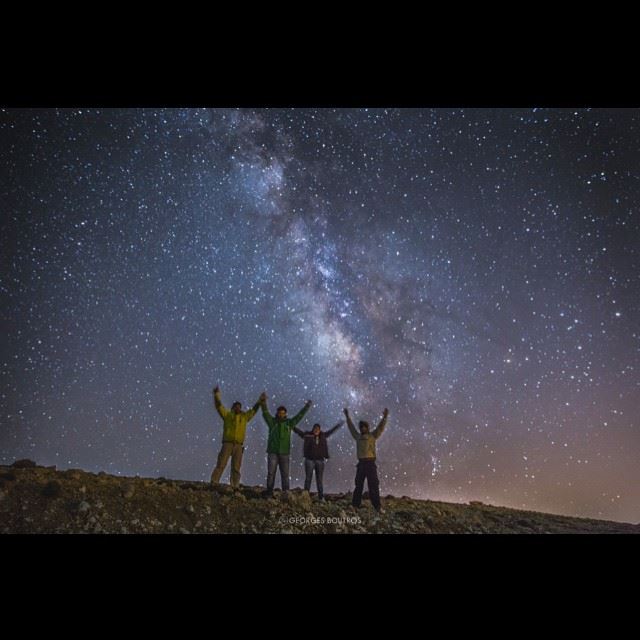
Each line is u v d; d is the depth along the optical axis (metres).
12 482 7.25
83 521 6.71
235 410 9.34
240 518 7.50
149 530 6.77
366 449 8.92
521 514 9.68
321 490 9.16
